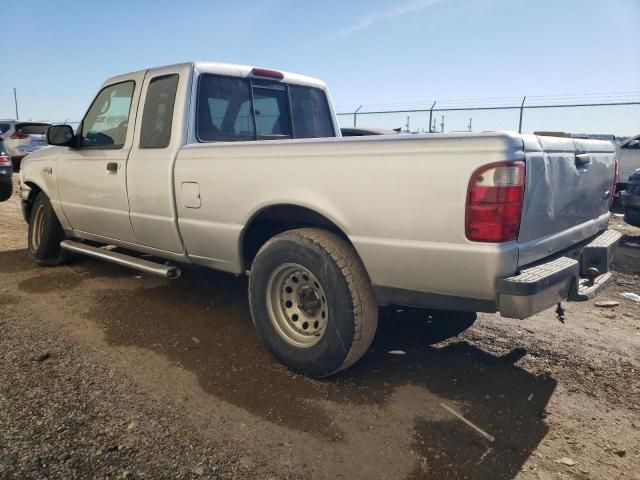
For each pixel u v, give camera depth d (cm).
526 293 256
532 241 283
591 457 258
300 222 350
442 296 283
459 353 373
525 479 240
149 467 236
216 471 237
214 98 415
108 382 314
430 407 299
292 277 334
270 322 340
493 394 316
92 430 262
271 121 464
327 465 245
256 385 317
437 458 253
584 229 351
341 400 303
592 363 361
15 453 239
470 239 261
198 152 371
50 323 407
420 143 271
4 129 1769
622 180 1204
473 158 256
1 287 497
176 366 340
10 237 735
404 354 369
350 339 302
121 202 440
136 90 430
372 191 286
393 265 288
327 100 521
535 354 375
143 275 545
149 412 282
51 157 528
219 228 363
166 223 402
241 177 342
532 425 284
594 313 470
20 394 293
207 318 428
